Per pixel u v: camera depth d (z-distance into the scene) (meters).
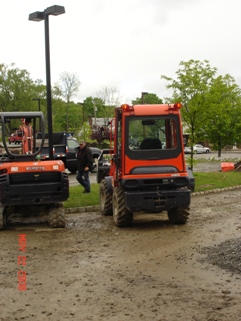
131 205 12.56
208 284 7.83
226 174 25.19
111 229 12.83
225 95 31.22
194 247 10.41
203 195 19.42
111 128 14.60
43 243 11.29
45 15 16.27
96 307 6.94
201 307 6.80
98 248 10.61
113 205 13.61
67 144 27.84
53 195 12.97
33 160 13.55
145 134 12.94
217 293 7.38
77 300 7.26
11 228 13.41
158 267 8.94
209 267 8.81
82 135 47.69
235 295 7.27
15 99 75.94
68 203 16.23
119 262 9.37
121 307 6.91
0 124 13.41
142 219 14.34
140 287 7.78
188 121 22.53
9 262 9.60
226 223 13.14
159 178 12.77
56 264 9.34
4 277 8.55
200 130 22.97
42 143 13.68
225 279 8.06
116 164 13.26
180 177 12.87
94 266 9.12
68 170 29.77
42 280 8.31
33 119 13.89
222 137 44.47
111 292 7.57
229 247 10.00
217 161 39.88
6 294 7.62
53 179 13.09
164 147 12.98
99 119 85.25
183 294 7.38
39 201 12.93
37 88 77.44
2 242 11.55
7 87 75.19
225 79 40.81
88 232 12.48
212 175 24.44
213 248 10.12
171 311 6.69
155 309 6.78
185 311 6.67
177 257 9.62
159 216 14.80
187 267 8.87
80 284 8.02
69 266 9.16
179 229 12.54
